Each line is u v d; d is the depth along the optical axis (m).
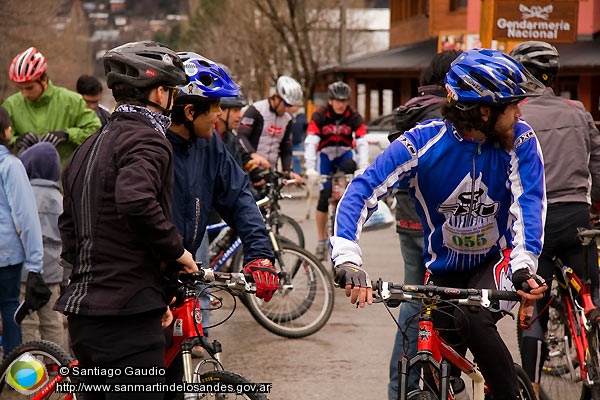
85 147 3.78
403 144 4.06
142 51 3.82
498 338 3.97
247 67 46.97
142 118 3.77
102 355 3.65
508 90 3.84
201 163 4.45
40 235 5.80
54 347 4.81
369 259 12.07
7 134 5.89
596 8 29.80
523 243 3.91
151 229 3.55
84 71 88.44
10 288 6.08
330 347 7.49
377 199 4.04
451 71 3.95
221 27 55.94
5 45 42.16
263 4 35.66
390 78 38.56
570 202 5.37
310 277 7.93
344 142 10.77
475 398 4.16
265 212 8.72
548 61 5.43
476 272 4.27
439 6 31.64
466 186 4.05
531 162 4.00
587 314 5.26
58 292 6.57
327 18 40.53
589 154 5.47
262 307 7.86
